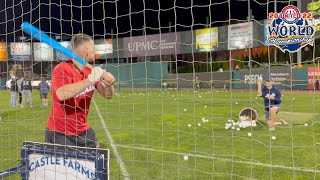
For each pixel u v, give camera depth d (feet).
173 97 50.72
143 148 18.40
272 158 15.90
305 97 43.88
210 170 14.24
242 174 13.65
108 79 10.40
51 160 9.42
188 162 15.48
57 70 11.02
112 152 17.61
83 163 8.88
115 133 23.34
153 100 47.01
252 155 16.53
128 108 38.63
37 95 56.44
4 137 21.62
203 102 43.21
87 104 11.75
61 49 10.57
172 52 82.48
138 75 77.36
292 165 14.76
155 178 13.37
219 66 73.56
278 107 23.29
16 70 39.52
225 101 42.75
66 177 9.19
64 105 11.25
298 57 55.31
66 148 9.16
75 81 10.94
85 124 11.94
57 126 11.45
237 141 19.85
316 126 24.16
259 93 23.71
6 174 9.92
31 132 23.16
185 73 75.72
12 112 35.94
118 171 14.34
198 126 25.58
